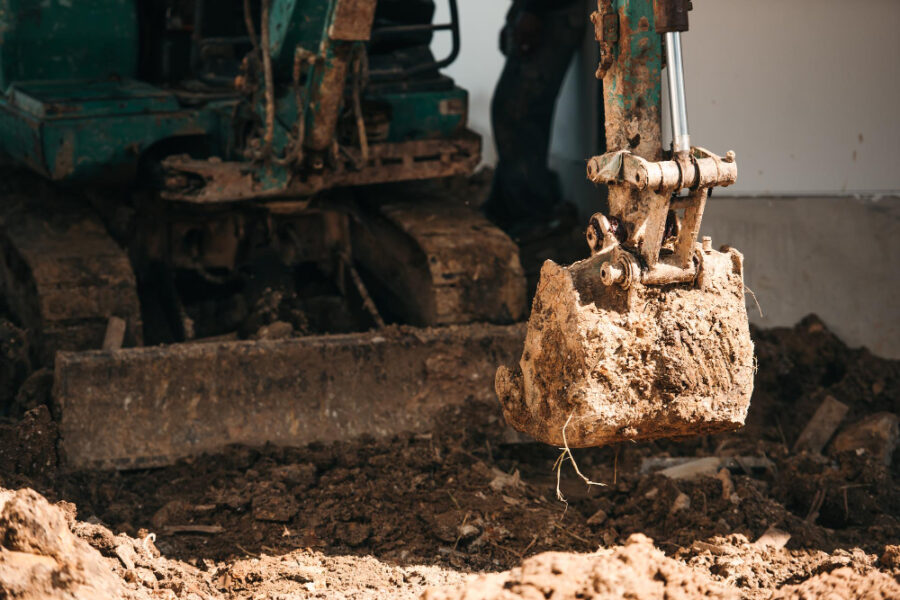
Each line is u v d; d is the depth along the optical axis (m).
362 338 5.37
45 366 5.58
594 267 3.47
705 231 6.62
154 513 4.70
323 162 5.62
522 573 3.25
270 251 6.46
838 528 4.86
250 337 5.90
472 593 3.15
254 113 5.75
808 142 6.59
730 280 3.57
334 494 4.80
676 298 3.50
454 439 5.27
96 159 5.84
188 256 6.49
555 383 3.51
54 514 3.55
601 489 5.04
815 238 6.52
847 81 6.52
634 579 3.21
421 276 5.94
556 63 8.15
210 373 5.14
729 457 5.31
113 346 5.48
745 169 6.64
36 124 5.70
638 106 3.64
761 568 4.18
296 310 6.24
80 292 5.59
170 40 6.55
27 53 6.11
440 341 5.39
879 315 6.46
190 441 5.07
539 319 3.56
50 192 6.47
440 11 11.30
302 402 5.23
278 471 4.89
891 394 6.03
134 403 5.04
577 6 8.06
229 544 4.44
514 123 8.33
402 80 6.44
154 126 5.93
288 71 5.64
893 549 4.08
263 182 5.65
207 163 5.65
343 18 4.98
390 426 5.29
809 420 5.84
